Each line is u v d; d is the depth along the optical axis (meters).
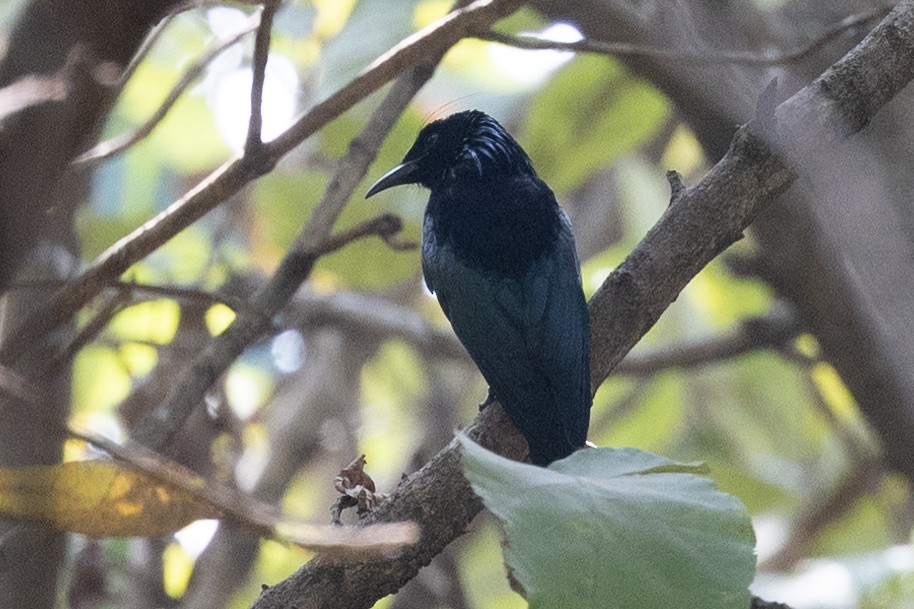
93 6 3.54
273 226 14.38
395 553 5.36
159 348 10.99
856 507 16.06
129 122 15.77
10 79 3.56
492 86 16.28
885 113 11.30
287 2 10.20
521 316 8.43
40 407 3.76
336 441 15.36
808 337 14.80
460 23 7.79
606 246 17.92
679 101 11.65
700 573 4.04
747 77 11.64
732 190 7.15
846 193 11.15
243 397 16.03
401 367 17.61
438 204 9.59
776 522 16.03
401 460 16.91
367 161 9.09
